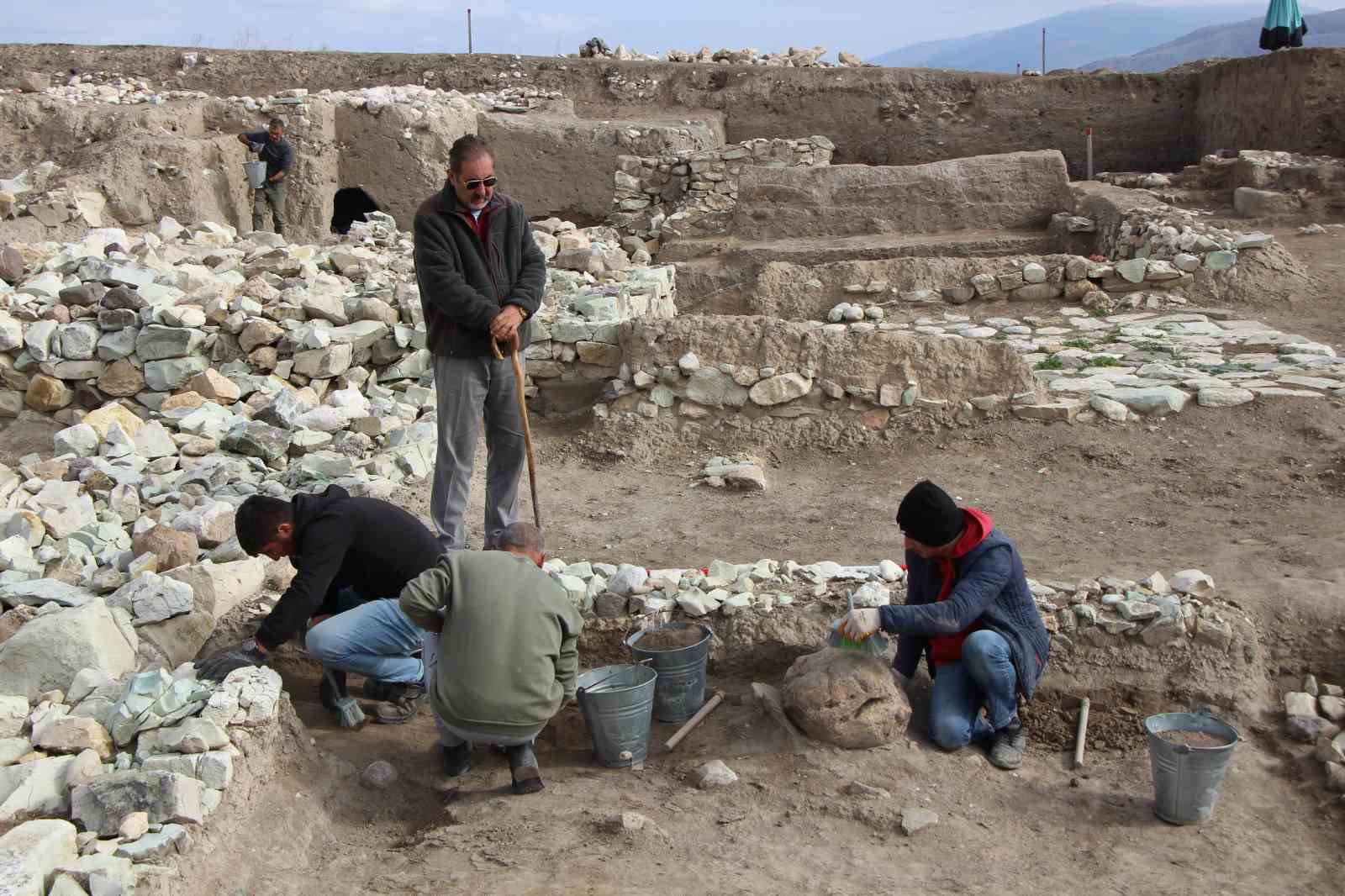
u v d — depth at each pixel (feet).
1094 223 45.75
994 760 13.73
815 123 66.80
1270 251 35.96
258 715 12.51
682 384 24.58
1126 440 23.12
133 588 15.33
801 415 24.22
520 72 71.15
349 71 72.69
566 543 19.35
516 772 13.24
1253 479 21.06
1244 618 15.08
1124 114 63.52
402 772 13.82
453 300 15.83
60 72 72.54
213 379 24.67
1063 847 12.24
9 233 40.75
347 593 15.25
